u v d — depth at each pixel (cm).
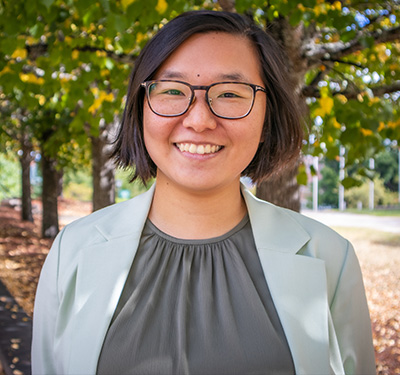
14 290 867
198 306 137
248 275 142
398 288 952
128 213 156
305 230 157
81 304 142
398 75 480
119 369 129
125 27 317
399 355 576
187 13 136
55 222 1495
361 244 1605
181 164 131
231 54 132
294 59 387
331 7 376
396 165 4328
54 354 151
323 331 140
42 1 279
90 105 434
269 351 131
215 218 147
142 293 139
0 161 3183
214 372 127
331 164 4359
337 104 372
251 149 134
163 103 131
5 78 416
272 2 308
